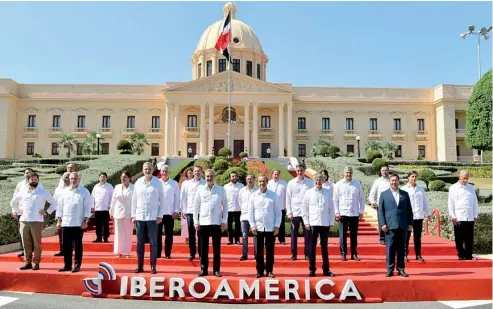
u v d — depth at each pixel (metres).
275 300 7.70
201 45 55.97
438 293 7.93
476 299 7.95
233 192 11.50
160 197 9.04
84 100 49.41
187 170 11.55
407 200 8.65
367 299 7.75
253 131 47.38
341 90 51.41
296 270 9.23
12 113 48.06
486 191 21.45
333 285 7.80
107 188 12.00
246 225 9.92
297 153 49.97
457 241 10.17
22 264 9.71
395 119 51.31
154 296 7.84
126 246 10.05
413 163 36.41
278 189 11.44
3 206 12.28
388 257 8.48
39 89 49.78
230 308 7.33
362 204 10.14
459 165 36.38
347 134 50.47
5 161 34.19
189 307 7.34
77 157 31.47
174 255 10.67
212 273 8.63
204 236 8.46
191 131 49.25
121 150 36.62
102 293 8.01
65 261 8.70
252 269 9.31
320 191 8.78
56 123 49.38
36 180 9.04
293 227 10.05
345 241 9.91
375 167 24.48
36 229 8.93
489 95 31.25
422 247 10.96
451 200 10.30
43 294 8.12
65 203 8.89
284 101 47.78
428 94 51.91
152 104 50.03
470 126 33.03
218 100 47.34
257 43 56.41
